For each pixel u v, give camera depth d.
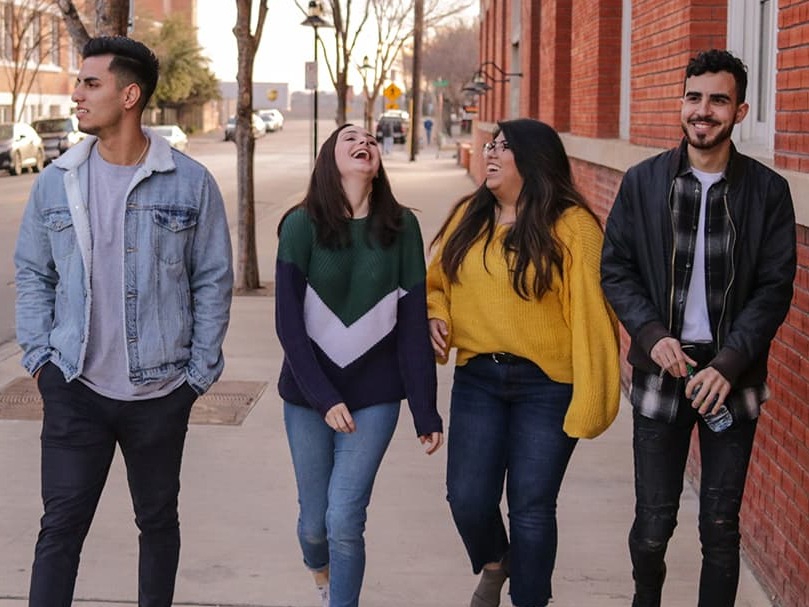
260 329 11.66
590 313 4.37
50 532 4.12
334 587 4.46
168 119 84.62
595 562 5.62
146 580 4.40
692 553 5.70
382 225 4.39
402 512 6.30
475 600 4.86
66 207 4.08
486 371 4.52
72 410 4.14
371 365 4.44
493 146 4.49
